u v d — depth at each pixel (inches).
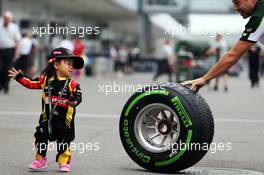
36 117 732.0
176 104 388.2
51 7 2632.9
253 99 1146.0
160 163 394.0
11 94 1135.0
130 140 405.1
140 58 3031.5
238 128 660.1
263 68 2559.1
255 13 377.7
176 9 3085.6
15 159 443.2
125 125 407.2
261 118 776.3
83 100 1030.4
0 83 1133.1
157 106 396.8
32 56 1350.9
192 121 383.6
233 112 858.8
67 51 389.7
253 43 378.3
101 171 401.4
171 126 398.0
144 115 402.9
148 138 403.9
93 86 1481.3
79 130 617.0
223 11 3043.8
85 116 757.3
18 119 708.0
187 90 393.1
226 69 387.5
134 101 403.9
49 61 390.0
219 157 469.1
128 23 3944.4
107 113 799.1
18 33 1093.8
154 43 4067.4
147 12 3095.5
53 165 419.8
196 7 3073.3
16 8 2256.4
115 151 489.1
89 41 2731.3
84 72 2237.9
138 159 402.9
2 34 1080.8
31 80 393.1
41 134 392.5
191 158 386.3
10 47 1086.4
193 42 1617.9
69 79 389.7
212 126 394.0
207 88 1552.7
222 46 1386.6
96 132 602.9
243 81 2137.1
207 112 391.2
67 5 2556.6
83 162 436.8
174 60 1772.9
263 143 546.3
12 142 526.6
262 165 436.5
